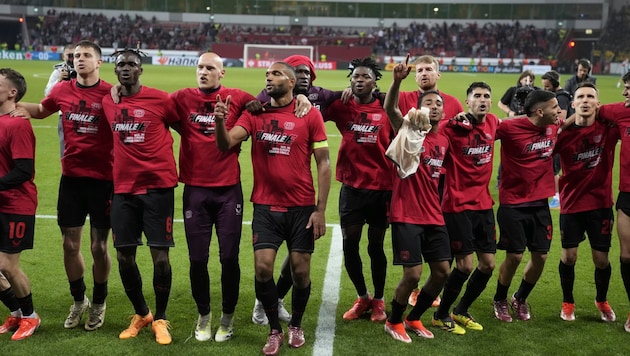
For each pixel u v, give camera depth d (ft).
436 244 14.94
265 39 175.11
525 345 15.14
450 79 117.29
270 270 14.38
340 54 161.68
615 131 16.37
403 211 14.84
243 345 14.93
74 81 15.51
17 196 14.85
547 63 153.89
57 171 33.91
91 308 15.72
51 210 26.63
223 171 14.83
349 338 15.39
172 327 15.88
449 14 180.75
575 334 15.84
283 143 14.47
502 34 174.40
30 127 14.93
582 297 18.40
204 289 15.07
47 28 171.12
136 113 14.53
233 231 14.84
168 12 179.11
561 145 16.62
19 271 15.01
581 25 175.63
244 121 14.65
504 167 16.31
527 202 16.06
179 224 25.34
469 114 15.67
